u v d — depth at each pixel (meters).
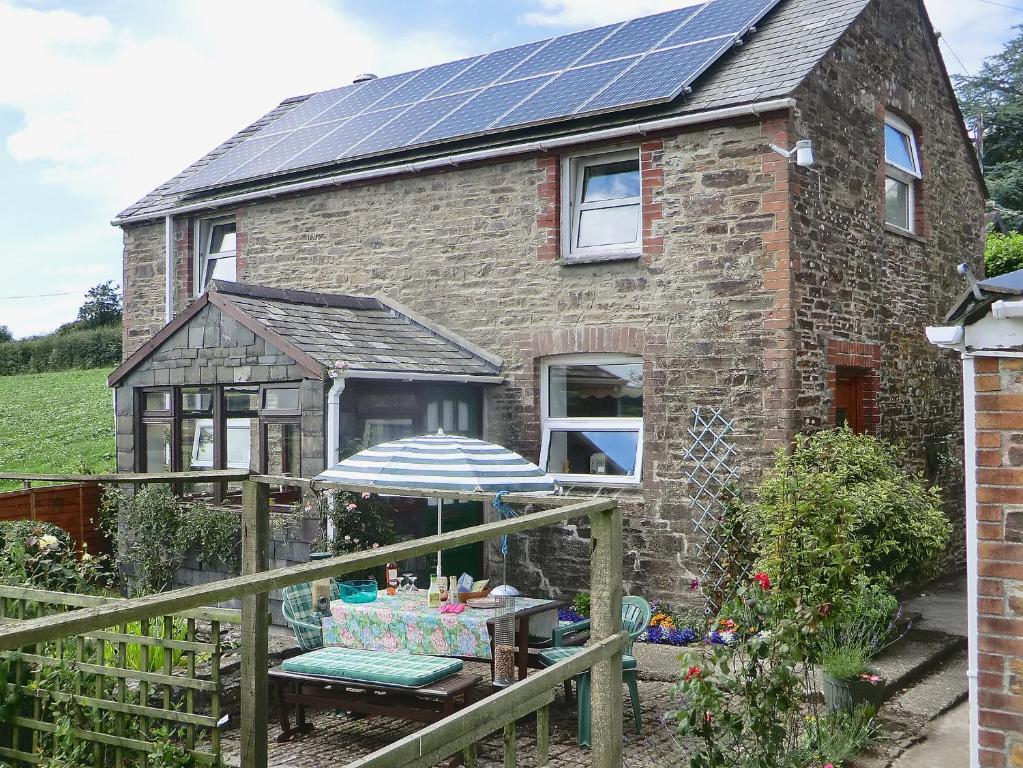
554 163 10.89
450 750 2.81
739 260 9.65
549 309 10.88
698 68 10.27
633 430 10.44
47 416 26.38
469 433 11.11
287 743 6.57
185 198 14.23
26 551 7.49
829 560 6.55
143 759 3.83
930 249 12.47
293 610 7.55
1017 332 4.37
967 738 6.31
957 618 9.34
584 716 6.48
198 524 10.18
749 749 5.14
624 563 10.15
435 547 2.81
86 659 4.10
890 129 12.01
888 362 11.34
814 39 10.38
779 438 9.35
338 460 9.38
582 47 13.12
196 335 10.41
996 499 4.46
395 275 12.15
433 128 12.06
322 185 12.54
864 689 6.37
